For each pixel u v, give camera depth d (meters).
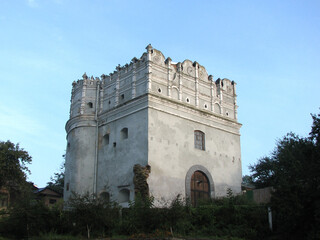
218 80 38.56
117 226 21.97
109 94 35.75
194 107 33.94
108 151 33.31
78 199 22.72
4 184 36.50
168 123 31.33
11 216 22.12
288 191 18.86
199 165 32.84
